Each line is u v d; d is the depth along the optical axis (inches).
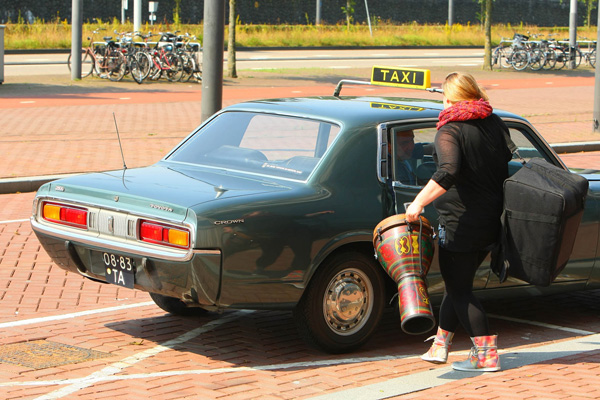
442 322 269.9
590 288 335.9
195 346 297.3
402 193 294.7
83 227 287.4
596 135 959.0
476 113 252.4
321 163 286.7
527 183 251.1
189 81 1412.4
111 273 279.9
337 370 272.8
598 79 973.8
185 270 258.1
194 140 328.2
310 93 1251.8
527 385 254.1
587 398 242.2
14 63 1595.7
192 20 2800.2
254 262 262.4
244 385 256.1
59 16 2566.4
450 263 261.6
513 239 254.5
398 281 260.4
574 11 1956.2
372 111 309.1
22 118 930.1
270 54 2037.4
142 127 899.4
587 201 325.4
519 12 3467.0
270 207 266.4
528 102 1238.9
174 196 269.1
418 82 353.4
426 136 309.7
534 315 357.1
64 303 350.9
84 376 261.7
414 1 3213.6
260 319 335.9
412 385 252.4
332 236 275.7
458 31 2721.5
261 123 315.9
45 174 637.9
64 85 1275.8
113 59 1357.0
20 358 278.1
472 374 265.4
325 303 280.2
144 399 241.4
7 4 2474.2
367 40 2448.3
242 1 2871.6
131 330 315.3
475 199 254.5
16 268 405.7
